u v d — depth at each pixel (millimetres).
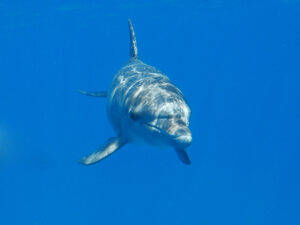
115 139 5852
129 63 7523
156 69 6730
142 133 5035
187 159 4453
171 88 5320
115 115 6156
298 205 15609
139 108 5016
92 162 5117
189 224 14211
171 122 4438
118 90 6230
